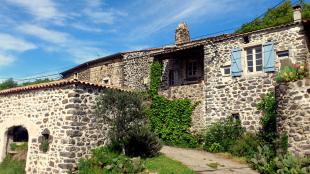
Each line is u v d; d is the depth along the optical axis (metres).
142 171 11.64
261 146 13.52
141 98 13.63
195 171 11.43
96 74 25.66
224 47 16.62
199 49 18.06
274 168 10.87
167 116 18.02
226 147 14.94
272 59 14.84
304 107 10.90
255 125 14.88
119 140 13.34
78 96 13.23
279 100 11.97
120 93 13.26
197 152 15.18
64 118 13.09
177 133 17.38
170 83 20.20
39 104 14.23
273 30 15.05
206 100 16.89
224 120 16.00
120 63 23.91
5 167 14.53
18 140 16.06
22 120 14.71
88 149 13.32
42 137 13.73
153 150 13.86
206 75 17.11
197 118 17.23
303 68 11.85
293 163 10.26
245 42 15.95
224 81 16.36
